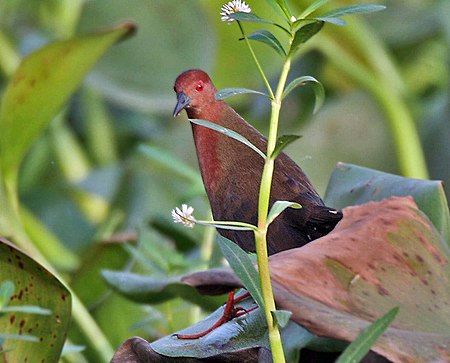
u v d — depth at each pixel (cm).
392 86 1466
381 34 1619
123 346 704
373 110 1512
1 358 722
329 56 1478
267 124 1602
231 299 738
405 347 587
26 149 1062
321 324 573
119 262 1131
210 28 1483
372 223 670
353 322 580
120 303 1048
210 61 1486
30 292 737
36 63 1036
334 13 618
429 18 1619
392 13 1631
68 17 1669
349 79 1627
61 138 1672
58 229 1572
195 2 1475
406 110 1466
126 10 1489
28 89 1041
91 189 1568
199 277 643
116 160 1703
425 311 632
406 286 640
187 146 1584
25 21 1677
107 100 1717
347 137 1510
